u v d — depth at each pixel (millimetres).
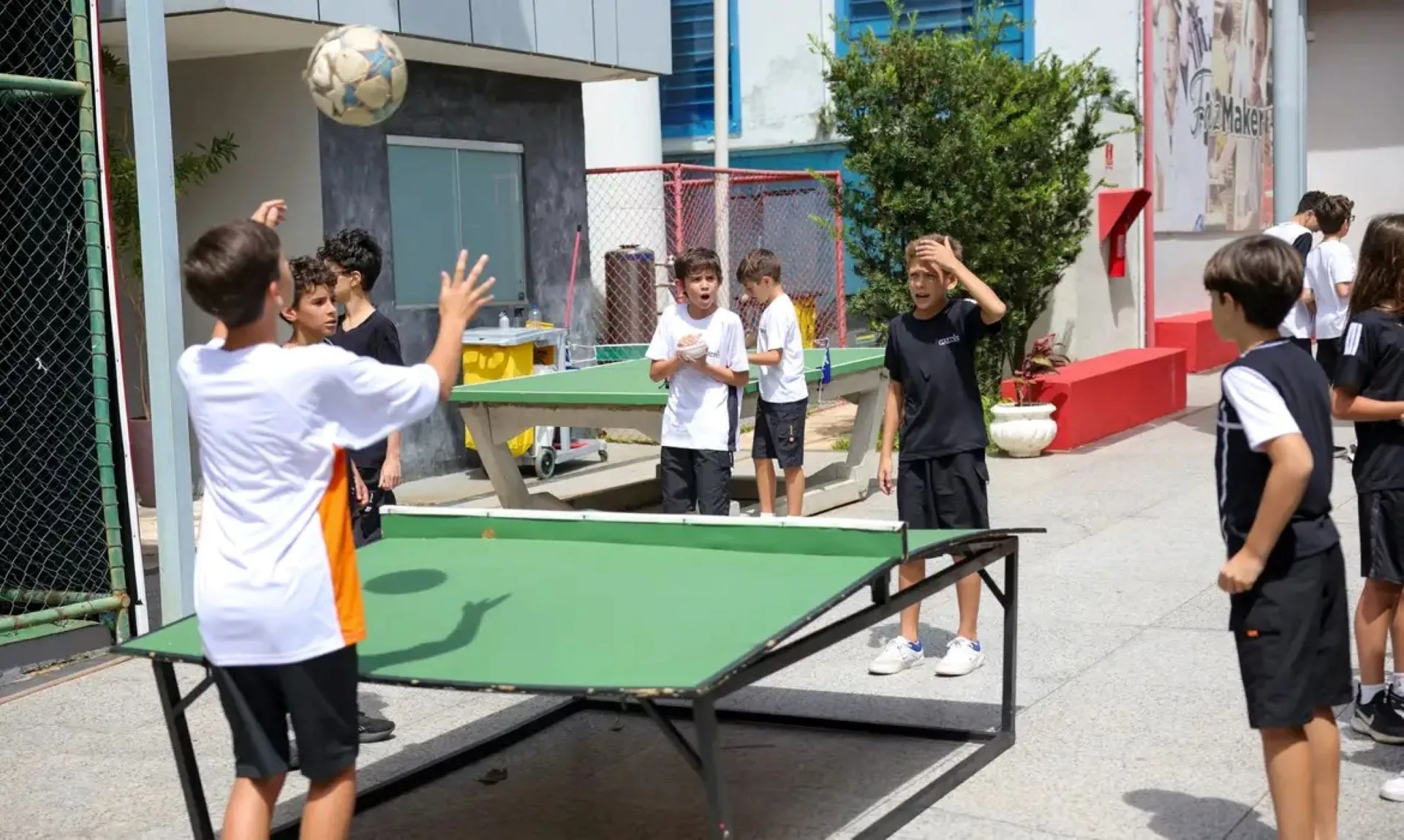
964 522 5539
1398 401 4477
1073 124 12172
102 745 5379
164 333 6438
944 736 5055
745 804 4555
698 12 17500
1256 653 3537
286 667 3234
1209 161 17734
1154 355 13141
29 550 7266
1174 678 5582
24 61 7008
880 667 5844
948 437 5508
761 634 3572
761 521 4617
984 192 11547
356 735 3385
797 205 17234
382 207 10891
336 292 5277
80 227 6953
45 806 4777
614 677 3275
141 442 10625
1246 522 3570
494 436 8961
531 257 12406
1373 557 4633
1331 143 24250
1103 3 15367
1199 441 11570
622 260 14500
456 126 11539
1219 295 3627
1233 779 4523
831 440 12641
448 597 4238
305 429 3246
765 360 7824
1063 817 4266
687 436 6988
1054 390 11273
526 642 3668
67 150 6941
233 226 3299
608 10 11586
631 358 13547
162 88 6348
